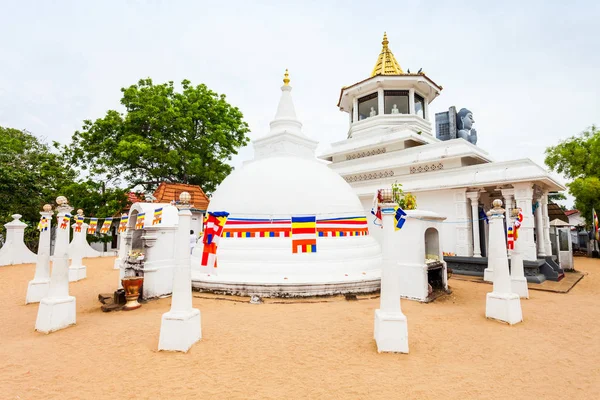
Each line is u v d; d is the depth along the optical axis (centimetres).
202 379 499
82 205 2161
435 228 1130
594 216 2256
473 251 1523
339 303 940
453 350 619
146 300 978
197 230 2172
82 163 2269
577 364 566
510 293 819
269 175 1230
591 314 883
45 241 1036
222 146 2645
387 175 1869
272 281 1009
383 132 2033
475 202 1498
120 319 802
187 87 2642
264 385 482
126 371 525
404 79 2033
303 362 559
